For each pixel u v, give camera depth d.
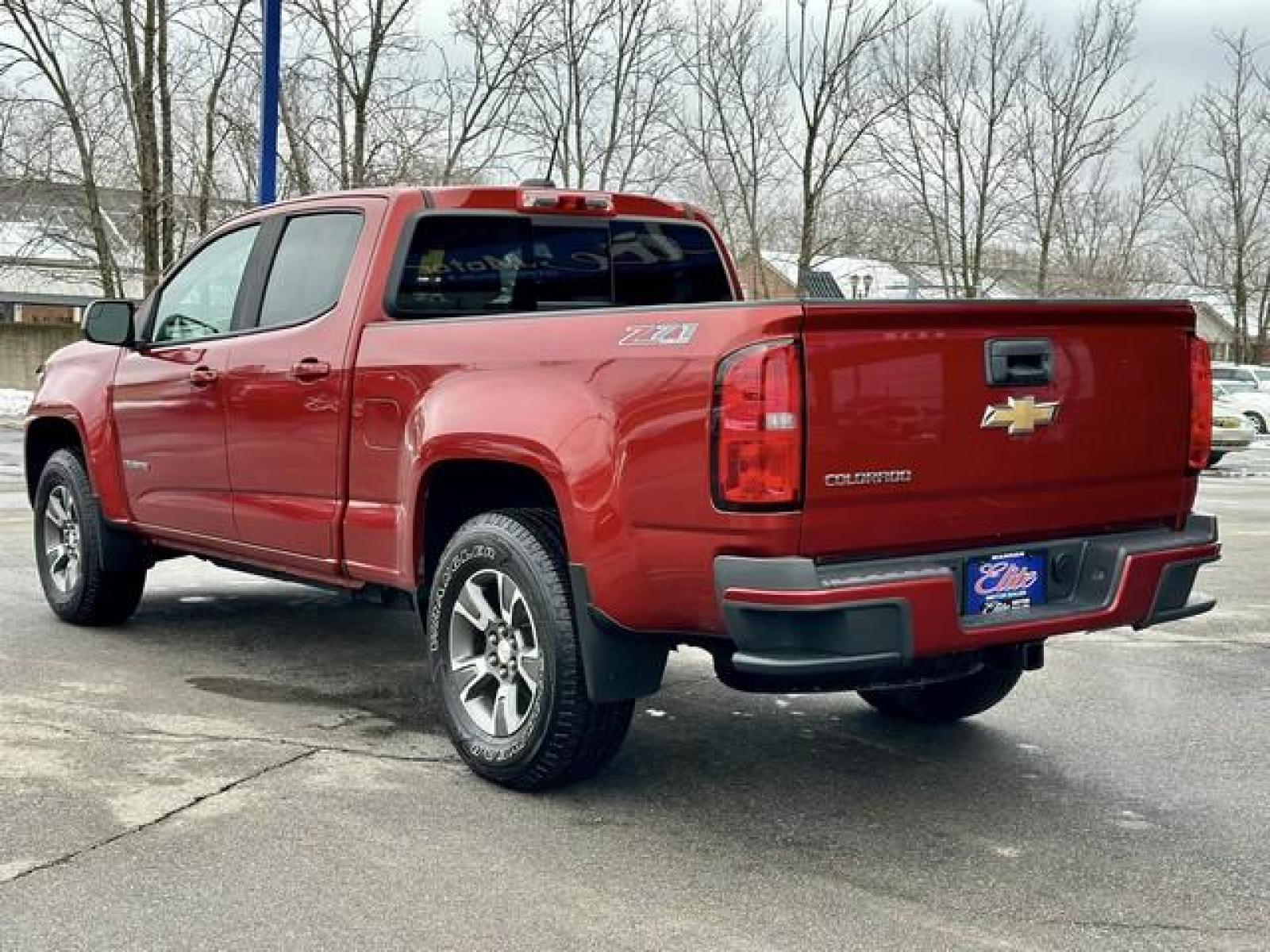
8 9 24.08
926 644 3.91
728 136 24.42
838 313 3.82
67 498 7.04
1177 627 7.90
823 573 3.84
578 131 22.59
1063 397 4.28
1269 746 5.41
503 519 4.62
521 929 3.52
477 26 21.52
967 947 3.47
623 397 4.14
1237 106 44.41
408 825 4.27
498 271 5.60
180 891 3.71
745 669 3.85
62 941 3.40
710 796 4.65
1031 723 5.72
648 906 3.69
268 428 5.64
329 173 21.14
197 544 6.26
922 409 3.98
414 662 6.45
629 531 4.12
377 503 5.14
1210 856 4.17
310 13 20.33
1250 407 33.69
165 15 23.66
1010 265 35.12
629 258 6.03
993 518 4.19
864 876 3.95
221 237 6.30
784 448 3.77
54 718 5.34
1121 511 4.54
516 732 4.55
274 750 5.00
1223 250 46.91
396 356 5.01
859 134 23.73
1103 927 3.62
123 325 6.50
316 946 3.40
